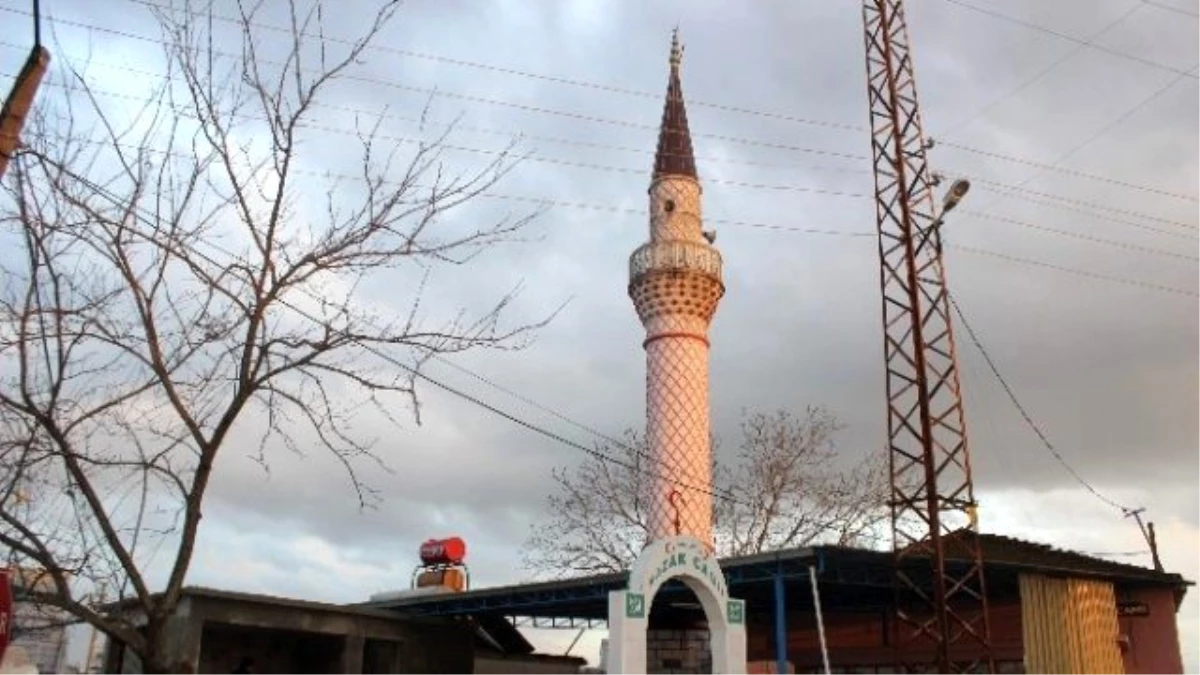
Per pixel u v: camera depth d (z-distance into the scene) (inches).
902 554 942.4
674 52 1449.3
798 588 1060.5
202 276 434.0
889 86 1075.3
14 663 1035.3
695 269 1262.3
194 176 503.8
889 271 1023.6
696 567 847.7
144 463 358.0
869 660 1250.6
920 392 957.2
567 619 1338.6
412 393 446.0
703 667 1178.6
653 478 1205.1
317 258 407.5
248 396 366.3
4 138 318.7
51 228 359.6
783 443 1731.1
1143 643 1060.5
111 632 315.0
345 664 1087.0
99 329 412.8
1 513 316.5
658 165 1364.4
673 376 1237.7
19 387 380.2
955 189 994.1
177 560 329.4
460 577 1344.7
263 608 1020.5
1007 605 1129.4
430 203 496.7
